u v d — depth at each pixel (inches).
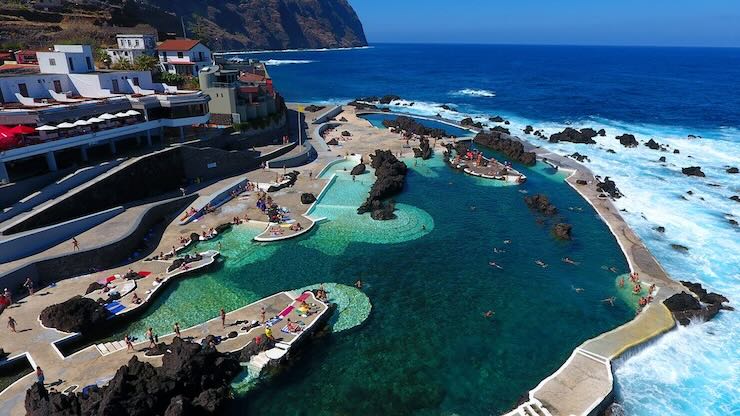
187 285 1608.0
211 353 1178.6
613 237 2010.3
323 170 2733.8
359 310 1504.7
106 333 1362.0
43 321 1341.0
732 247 1888.5
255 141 2918.3
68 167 1990.7
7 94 2158.0
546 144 3467.0
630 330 1374.3
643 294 1595.7
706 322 1439.5
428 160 3070.9
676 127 3917.3
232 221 2053.4
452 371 1266.0
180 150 2330.2
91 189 1894.7
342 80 7632.9
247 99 3036.4
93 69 2620.6
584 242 1977.1
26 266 1486.2
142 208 1982.0
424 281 1681.8
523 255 1873.8
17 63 3090.6
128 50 4020.7
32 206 1745.8
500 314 1508.4
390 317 1481.3
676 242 1939.0
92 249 1615.4
